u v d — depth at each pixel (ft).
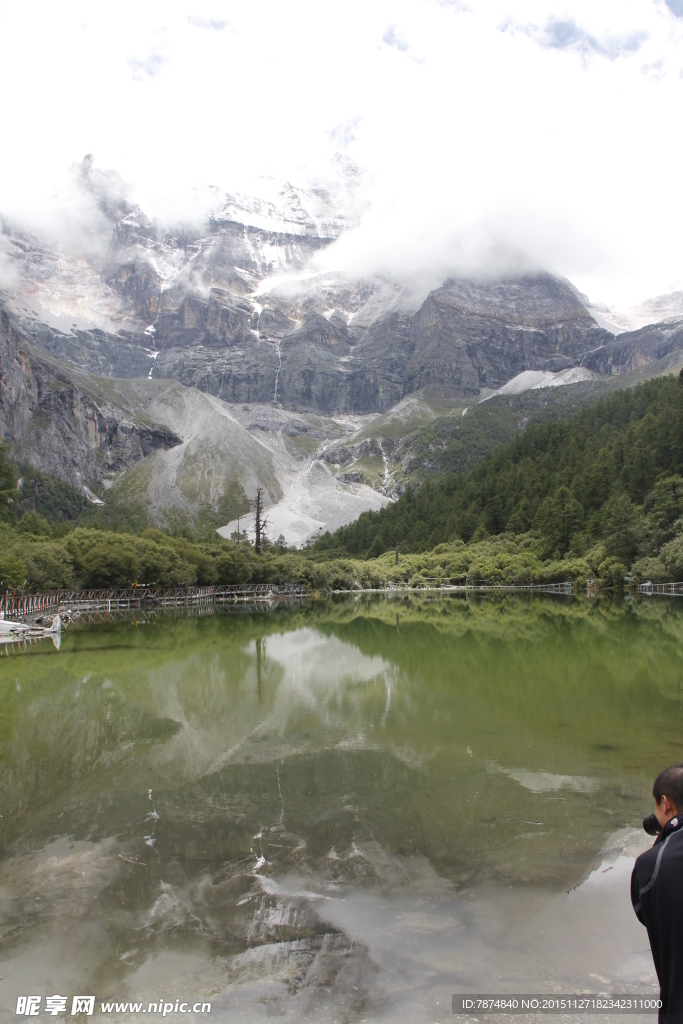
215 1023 27.14
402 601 377.50
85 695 101.96
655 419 476.13
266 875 40.60
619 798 52.13
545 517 502.38
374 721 81.25
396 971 30.37
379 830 47.03
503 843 44.16
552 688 99.04
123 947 33.12
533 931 33.35
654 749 65.36
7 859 44.09
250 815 50.75
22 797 56.39
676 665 117.08
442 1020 26.66
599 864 40.86
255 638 182.39
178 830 48.24
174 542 431.84
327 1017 26.94
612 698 90.48
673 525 328.29
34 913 36.73
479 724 77.66
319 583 488.02
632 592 341.82
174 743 73.41
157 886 39.58
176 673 122.31
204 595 413.39
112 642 172.86
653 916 15.97
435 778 58.18
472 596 401.70
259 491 544.21
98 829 48.93
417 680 110.01
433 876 39.91
